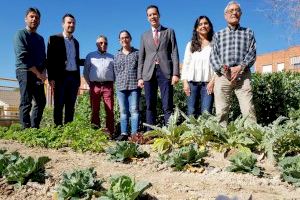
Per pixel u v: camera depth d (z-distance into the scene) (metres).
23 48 3.87
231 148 2.80
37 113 4.07
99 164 2.62
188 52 3.77
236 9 3.25
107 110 4.31
